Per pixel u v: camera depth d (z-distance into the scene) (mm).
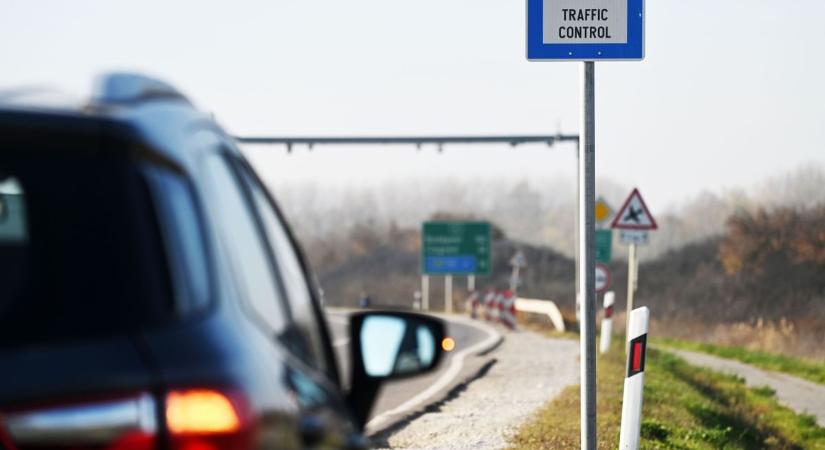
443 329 12719
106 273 6961
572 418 44781
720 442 45844
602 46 28219
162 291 7031
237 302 7758
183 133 8312
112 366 6613
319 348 11273
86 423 6488
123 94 8164
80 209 7105
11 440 6414
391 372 12695
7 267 6973
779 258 195500
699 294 194000
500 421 43969
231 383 6863
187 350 6855
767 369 94250
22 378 6488
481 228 197875
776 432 57219
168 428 6598
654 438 43281
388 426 42281
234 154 10383
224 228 8352
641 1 28250
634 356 31734
